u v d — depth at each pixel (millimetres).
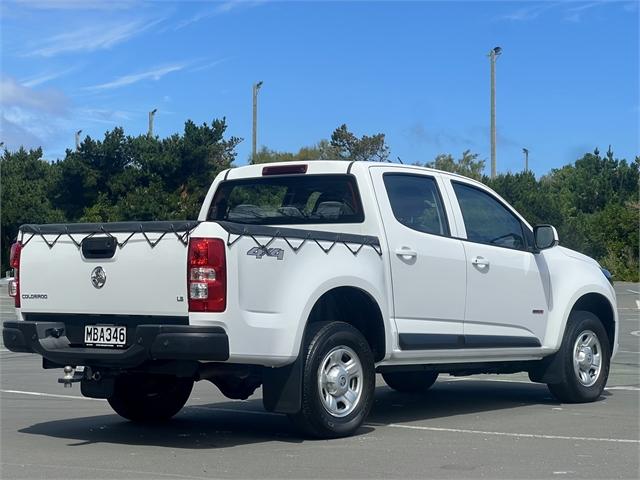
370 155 58750
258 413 9508
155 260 7094
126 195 39812
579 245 41656
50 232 7773
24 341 7672
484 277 9078
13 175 45625
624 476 6418
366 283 7914
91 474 6492
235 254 6984
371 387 7969
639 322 23625
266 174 9086
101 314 7418
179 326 6883
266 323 7160
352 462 6867
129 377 8453
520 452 7246
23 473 6527
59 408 9836
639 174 59688
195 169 40312
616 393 10930
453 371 9461
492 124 42000
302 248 7480
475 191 9438
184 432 8297
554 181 64000
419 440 7762
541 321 9688
